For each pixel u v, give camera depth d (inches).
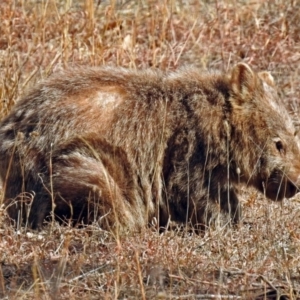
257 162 602.5
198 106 591.5
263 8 964.0
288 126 609.3
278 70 874.1
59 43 853.2
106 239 554.9
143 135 580.1
